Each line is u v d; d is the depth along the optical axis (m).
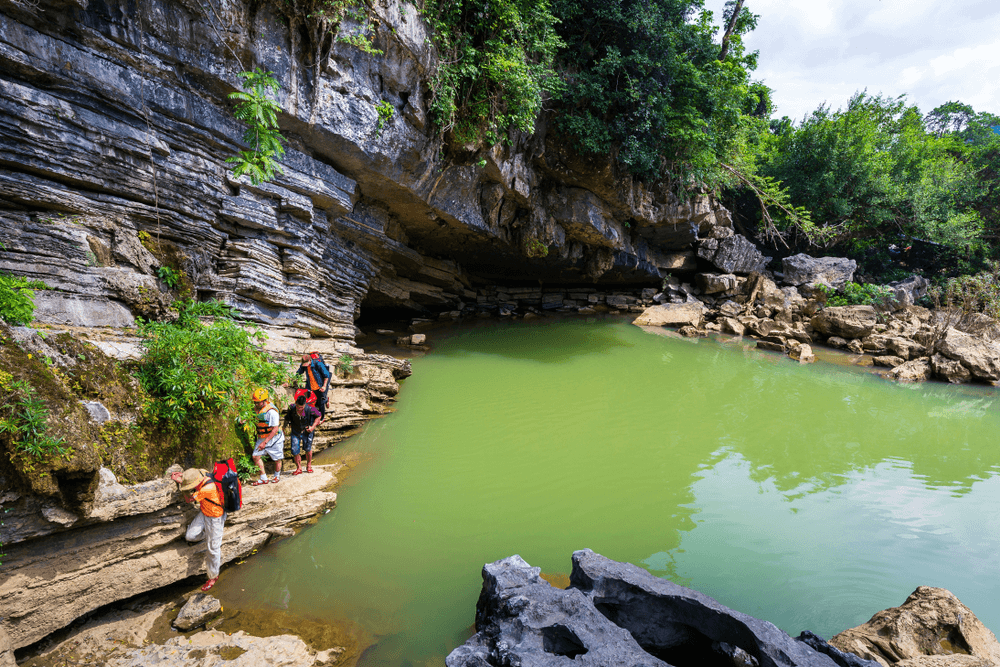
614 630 5.05
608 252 24.12
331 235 14.06
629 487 9.44
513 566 5.94
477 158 14.76
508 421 12.12
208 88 9.55
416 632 5.84
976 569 7.44
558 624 5.06
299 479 8.30
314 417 8.64
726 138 20.81
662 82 18.11
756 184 27.58
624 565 6.12
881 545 7.96
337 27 10.05
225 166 10.14
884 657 5.37
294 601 6.21
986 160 35.19
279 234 11.38
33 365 5.48
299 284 11.79
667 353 19.36
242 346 8.55
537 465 10.09
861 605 6.62
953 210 31.36
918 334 20.53
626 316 26.47
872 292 25.22
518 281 26.45
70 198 8.05
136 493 5.80
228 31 9.12
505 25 12.78
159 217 9.27
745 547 7.78
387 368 13.12
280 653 5.30
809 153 30.69
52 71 7.61
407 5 11.05
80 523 5.38
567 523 8.19
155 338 7.38
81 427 5.49
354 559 7.05
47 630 5.27
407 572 6.86
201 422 7.11
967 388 16.94
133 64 8.46
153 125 8.94
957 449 11.91
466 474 9.55
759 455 11.14
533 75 13.45
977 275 26.09
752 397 14.95
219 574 6.59
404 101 12.31
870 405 14.78
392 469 9.55
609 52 16.41
